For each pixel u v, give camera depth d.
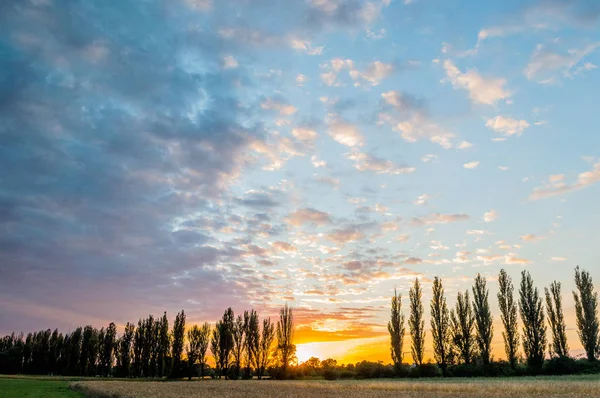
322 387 46.47
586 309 74.31
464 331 76.44
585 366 68.88
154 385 54.06
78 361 115.62
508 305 75.62
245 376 96.56
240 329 100.31
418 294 81.25
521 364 73.00
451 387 40.47
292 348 92.88
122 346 112.50
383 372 78.75
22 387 55.16
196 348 102.00
